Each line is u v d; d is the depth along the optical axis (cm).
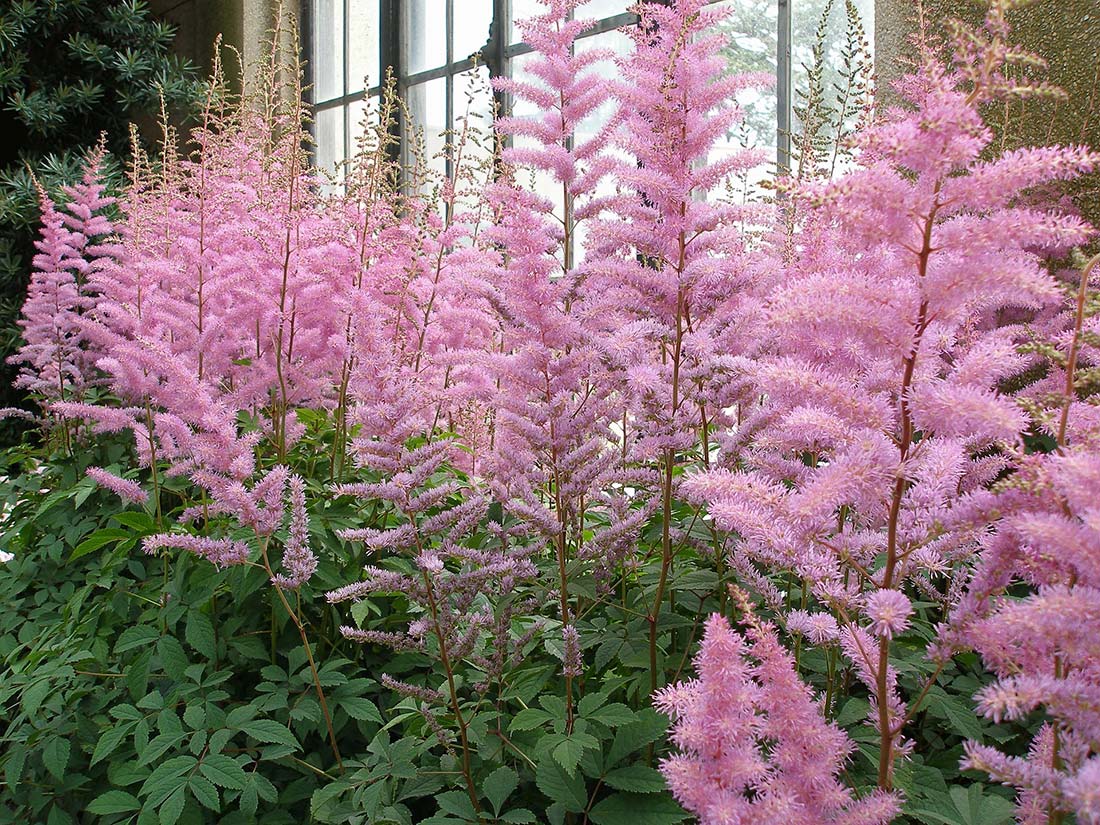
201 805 209
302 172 316
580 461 184
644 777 157
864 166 131
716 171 179
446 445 190
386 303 299
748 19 450
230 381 342
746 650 110
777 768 117
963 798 147
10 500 389
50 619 311
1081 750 103
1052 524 100
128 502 313
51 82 923
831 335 123
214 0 890
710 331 190
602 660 190
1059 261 279
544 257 195
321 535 230
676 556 222
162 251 363
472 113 326
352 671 223
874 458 114
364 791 176
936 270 113
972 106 107
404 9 759
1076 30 280
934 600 199
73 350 439
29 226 812
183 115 906
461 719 171
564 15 218
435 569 168
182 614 233
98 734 230
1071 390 119
